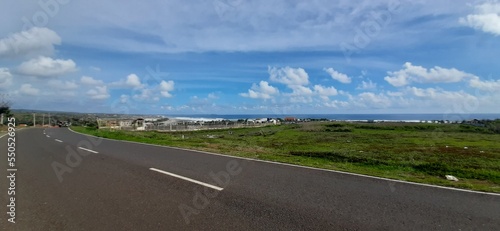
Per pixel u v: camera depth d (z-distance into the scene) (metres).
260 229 4.46
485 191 6.62
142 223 4.68
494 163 11.34
